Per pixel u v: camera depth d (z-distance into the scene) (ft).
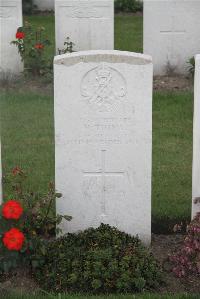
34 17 27.45
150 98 10.78
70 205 11.23
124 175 11.10
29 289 10.21
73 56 10.64
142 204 11.21
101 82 10.73
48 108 17.08
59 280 10.12
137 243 10.76
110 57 10.64
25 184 13.25
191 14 19.16
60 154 11.02
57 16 19.16
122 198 11.20
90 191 11.18
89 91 10.77
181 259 10.21
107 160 11.05
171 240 11.58
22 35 18.42
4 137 15.51
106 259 10.16
